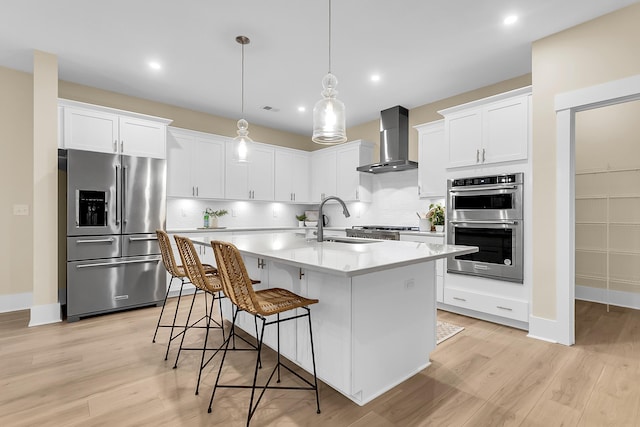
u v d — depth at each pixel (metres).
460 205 3.48
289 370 2.18
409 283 2.12
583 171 4.01
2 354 2.44
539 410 1.76
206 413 1.73
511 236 3.05
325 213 6.17
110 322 3.18
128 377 2.10
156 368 2.23
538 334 2.81
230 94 4.23
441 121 3.99
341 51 3.12
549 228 2.78
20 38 2.90
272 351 2.50
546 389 1.97
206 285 2.13
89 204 3.35
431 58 3.25
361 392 1.82
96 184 3.35
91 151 3.33
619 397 1.87
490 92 3.93
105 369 2.21
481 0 2.37
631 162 3.67
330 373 1.90
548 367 2.25
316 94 4.22
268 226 5.77
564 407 1.78
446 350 2.54
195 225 4.92
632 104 3.67
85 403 1.81
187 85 3.94
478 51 3.11
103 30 2.77
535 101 2.87
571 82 2.66
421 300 2.21
